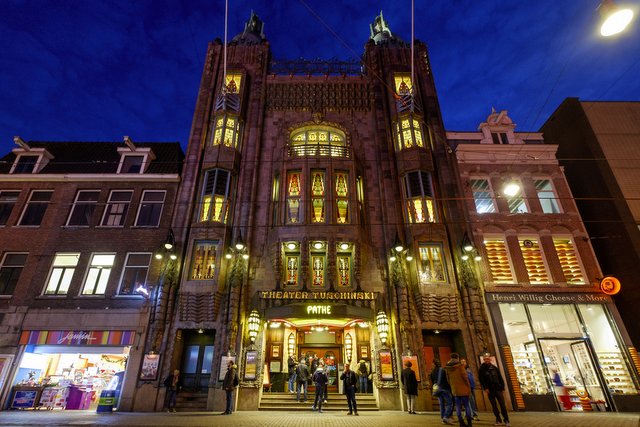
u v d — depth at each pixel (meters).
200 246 18.03
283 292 16.53
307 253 17.45
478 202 19.86
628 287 17.64
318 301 16.61
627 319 17.39
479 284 17.23
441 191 19.80
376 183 20.50
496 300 16.97
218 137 20.77
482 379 9.88
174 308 16.70
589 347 16.42
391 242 18.23
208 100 22.16
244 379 15.27
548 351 16.56
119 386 15.16
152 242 18.45
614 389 15.59
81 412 14.20
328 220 18.08
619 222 18.52
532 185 20.17
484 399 15.18
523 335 16.62
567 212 19.45
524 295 17.16
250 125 21.66
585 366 16.31
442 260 17.97
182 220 18.58
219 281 16.94
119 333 16.19
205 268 17.56
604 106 21.77
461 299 17.14
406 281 17.17
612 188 19.27
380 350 15.92
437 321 16.61
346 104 22.81
